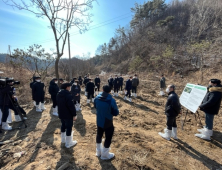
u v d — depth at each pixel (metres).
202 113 6.64
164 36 25.83
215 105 4.09
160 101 8.88
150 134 4.55
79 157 3.21
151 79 16.44
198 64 16.12
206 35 20.64
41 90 6.27
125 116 6.14
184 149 3.76
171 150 3.67
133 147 3.69
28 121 5.27
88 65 32.22
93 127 4.83
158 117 6.18
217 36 18.83
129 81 8.59
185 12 28.73
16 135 4.24
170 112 3.96
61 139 3.77
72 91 6.47
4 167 2.89
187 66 16.84
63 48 10.57
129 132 4.58
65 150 3.46
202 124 5.41
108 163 3.04
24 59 10.23
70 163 3.00
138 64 23.08
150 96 10.05
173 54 18.89
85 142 3.88
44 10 9.16
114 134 4.39
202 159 3.38
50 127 4.77
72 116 3.51
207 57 15.77
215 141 4.20
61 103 3.34
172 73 17.16
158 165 3.06
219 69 13.90
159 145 3.88
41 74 11.35
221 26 20.09
